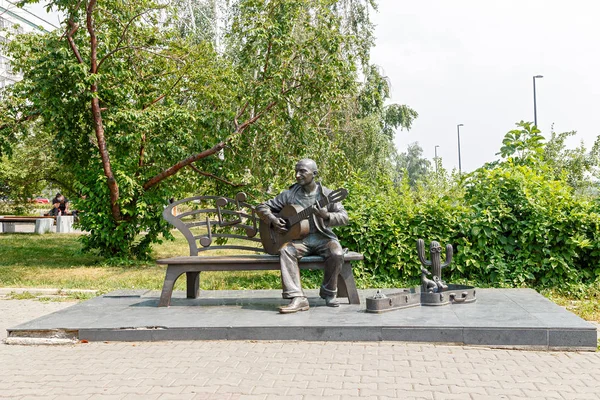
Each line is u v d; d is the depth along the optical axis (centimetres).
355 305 651
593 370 448
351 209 933
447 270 894
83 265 1234
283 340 545
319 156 1264
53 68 1112
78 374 454
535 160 1041
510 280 853
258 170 1247
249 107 1260
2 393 410
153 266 1219
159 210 1226
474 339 522
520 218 893
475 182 953
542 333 512
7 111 1234
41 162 2059
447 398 384
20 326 577
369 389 404
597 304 735
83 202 1240
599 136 1367
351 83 1254
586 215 838
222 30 2245
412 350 507
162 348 531
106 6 1194
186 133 1216
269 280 959
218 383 422
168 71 1301
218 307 667
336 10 2161
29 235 2159
